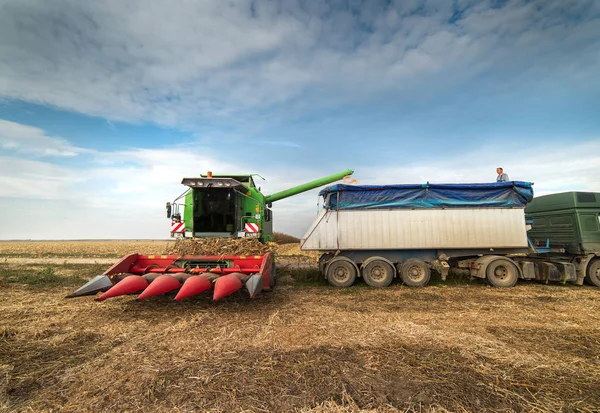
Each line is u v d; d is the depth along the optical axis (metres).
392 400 3.08
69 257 20.27
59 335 4.95
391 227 9.92
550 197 10.54
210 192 8.93
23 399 3.13
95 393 3.23
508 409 2.95
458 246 9.80
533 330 5.21
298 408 2.95
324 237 9.98
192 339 4.77
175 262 7.60
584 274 9.38
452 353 4.20
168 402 3.06
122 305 6.82
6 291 8.45
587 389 3.32
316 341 4.65
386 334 4.95
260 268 7.12
